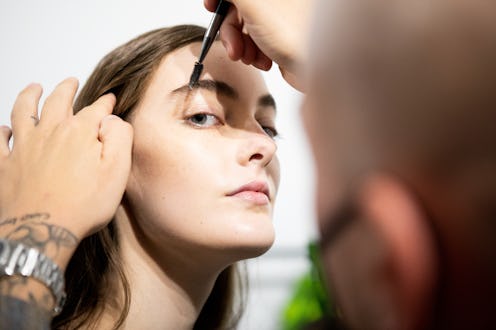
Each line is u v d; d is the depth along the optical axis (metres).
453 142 0.14
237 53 0.75
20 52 1.16
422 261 0.14
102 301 0.79
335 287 0.17
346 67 0.15
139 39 0.86
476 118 0.13
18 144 0.69
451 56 0.14
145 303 0.79
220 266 0.79
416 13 0.14
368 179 0.15
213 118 0.78
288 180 1.10
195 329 1.00
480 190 0.14
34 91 0.76
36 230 0.60
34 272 0.57
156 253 0.79
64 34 1.18
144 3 1.21
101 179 0.67
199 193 0.73
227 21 0.75
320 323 0.20
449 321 0.15
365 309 0.16
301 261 1.10
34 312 0.54
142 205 0.77
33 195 0.63
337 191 0.16
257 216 0.73
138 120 0.78
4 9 1.17
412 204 0.14
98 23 1.20
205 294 0.83
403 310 0.15
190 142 0.75
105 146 0.70
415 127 0.14
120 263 0.80
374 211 0.15
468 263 0.14
